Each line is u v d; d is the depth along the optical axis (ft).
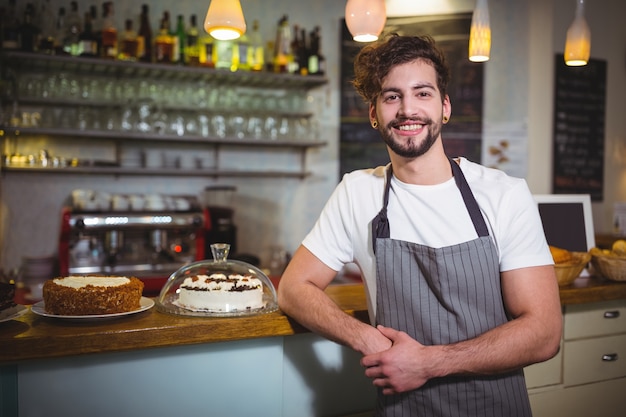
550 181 15.56
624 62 16.62
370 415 6.43
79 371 5.13
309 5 14.74
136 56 12.53
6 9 11.87
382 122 5.05
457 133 14.90
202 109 13.38
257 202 14.90
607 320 7.58
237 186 14.73
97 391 5.19
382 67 4.97
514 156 15.15
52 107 12.75
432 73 4.94
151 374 5.39
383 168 5.62
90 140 13.37
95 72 12.95
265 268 14.48
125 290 5.30
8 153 12.69
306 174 14.89
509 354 4.58
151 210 12.25
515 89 15.10
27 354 4.67
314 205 15.24
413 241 5.13
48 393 5.03
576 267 7.11
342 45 14.92
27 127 11.76
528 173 15.26
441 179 5.15
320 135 14.98
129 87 12.75
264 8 14.39
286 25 14.01
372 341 4.80
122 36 13.33
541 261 4.91
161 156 13.57
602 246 14.03
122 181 13.76
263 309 5.71
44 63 12.17
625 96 16.71
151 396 5.39
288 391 5.99
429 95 4.92
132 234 12.34
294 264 5.72
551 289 4.88
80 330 4.93
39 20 12.41
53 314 5.16
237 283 5.72
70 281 5.40
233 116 13.46
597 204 16.48
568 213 8.27
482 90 14.90
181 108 13.33
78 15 12.61
